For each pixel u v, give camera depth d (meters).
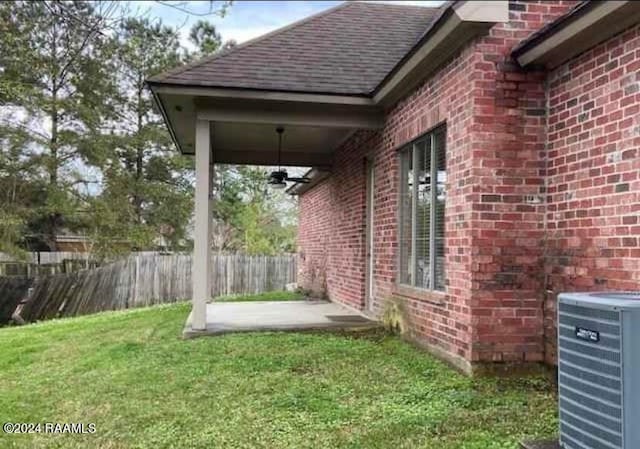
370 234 9.41
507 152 5.34
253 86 7.35
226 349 6.51
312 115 8.11
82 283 14.13
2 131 16.12
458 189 5.62
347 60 8.51
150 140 19.22
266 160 12.19
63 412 4.56
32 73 13.45
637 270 4.15
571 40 4.72
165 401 4.70
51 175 17.38
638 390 2.44
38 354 7.32
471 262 5.29
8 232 16.45
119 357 6.48
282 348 6.52
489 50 5.33
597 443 2.62
